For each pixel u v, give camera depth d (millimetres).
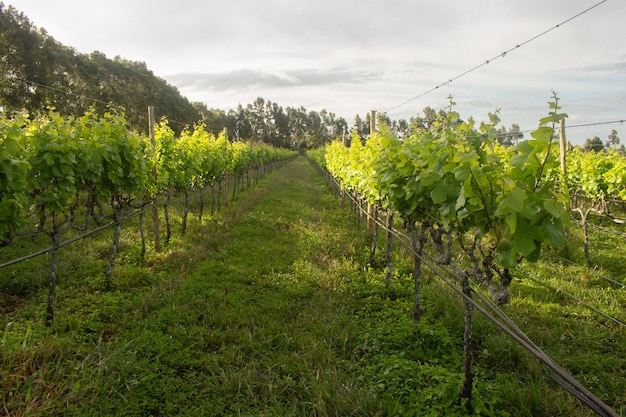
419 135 5305
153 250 8117
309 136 101250
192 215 12062
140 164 6445
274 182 25500
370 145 7383
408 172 4195
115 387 3531
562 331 4699
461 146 2818
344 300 5711
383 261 7566
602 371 3916
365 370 3912
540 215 2334
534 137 2350
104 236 8695
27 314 4859
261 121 100562
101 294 5719
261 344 4398
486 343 4395
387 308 5539
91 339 4340
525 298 5660
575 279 6508
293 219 11953
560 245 2232
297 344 4391
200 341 4395
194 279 6363
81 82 28844
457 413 3277
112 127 5898
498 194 2523
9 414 3041
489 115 3531
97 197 5855
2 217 4004
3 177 3953
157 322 4812
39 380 3385
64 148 4730
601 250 8203
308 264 7262
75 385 3389
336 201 16484
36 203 4863
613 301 5488
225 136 15422
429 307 5438
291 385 3656
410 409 3303
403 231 9469
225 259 7625
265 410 3295
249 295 5832
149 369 3840
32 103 21922
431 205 4113
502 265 2510
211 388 3609
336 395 3381
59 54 26547
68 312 5039
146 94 36281
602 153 12125
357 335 4664
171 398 3475
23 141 4703
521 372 3955
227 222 10789
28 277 6027
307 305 5559
